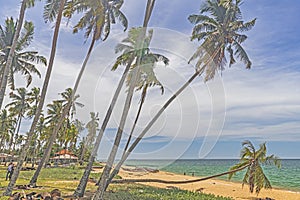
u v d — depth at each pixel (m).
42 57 16.66
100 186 6.48
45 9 10.86
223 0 11.02
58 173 19.34
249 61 11.83
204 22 10.48
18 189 11.41
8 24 15.82
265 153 13.65
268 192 18.80
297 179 34.72
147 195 11.14
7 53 15.73
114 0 8.36
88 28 9.49
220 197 14.00
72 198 9.39
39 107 10.41
